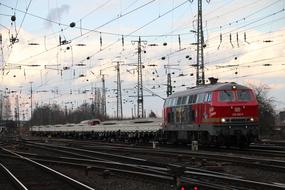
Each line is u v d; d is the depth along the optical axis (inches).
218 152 1277.1
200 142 1459.2
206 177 788.6
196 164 997.8
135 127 2162.9
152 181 805.9
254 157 1067.3
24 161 1339.8
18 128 5570.9
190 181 731.4
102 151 1589.6
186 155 1192.8
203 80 1942.7
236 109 1365.7
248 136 1371.8
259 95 2581.2
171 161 1108.5
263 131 2541.8
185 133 1576.0
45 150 1847.9
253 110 1382.9
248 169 893.8
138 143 2084.2
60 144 2247.8
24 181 878.4
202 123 1434.5
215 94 1373.0
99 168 1011.9
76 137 3122.5
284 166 861.8
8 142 2677.2
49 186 805.9
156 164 1040.2
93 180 874.8
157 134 1908.2
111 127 2485.2
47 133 3971.5
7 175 979.3
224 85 1385.3
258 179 763.4
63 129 3444.9
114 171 967.0
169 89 2511.1
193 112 1502.2
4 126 5506.9
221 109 1359.5
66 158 1306.6
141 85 2596.0
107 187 784.3
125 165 1028.5
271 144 1663.4
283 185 665.6
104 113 4210.1
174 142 1702.8
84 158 1347.2
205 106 1413.6
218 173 836.6
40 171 1059.3
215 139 1365.7
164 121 1769.2
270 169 858.8
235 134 1359.5
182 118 1595.7
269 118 2578.7
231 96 1373.0
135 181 836.0
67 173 996.6
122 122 2488.9
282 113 3836.1
